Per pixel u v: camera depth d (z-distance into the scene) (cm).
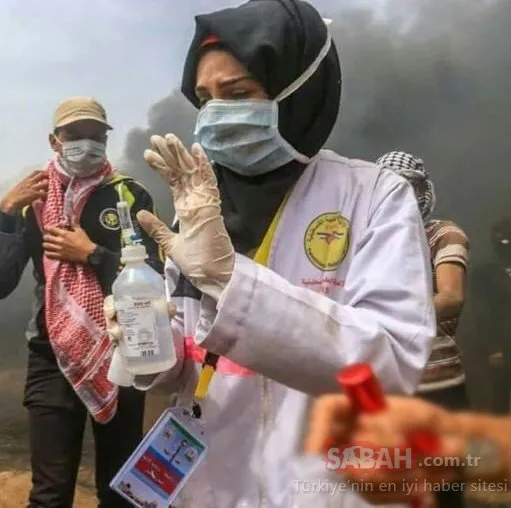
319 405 109
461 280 238
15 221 297
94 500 392
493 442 103
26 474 418
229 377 135
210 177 119
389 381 114
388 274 122
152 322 132
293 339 114
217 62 134
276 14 134
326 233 132
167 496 132
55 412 286
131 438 300
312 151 138
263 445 131
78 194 293
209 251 116
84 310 281
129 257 135
